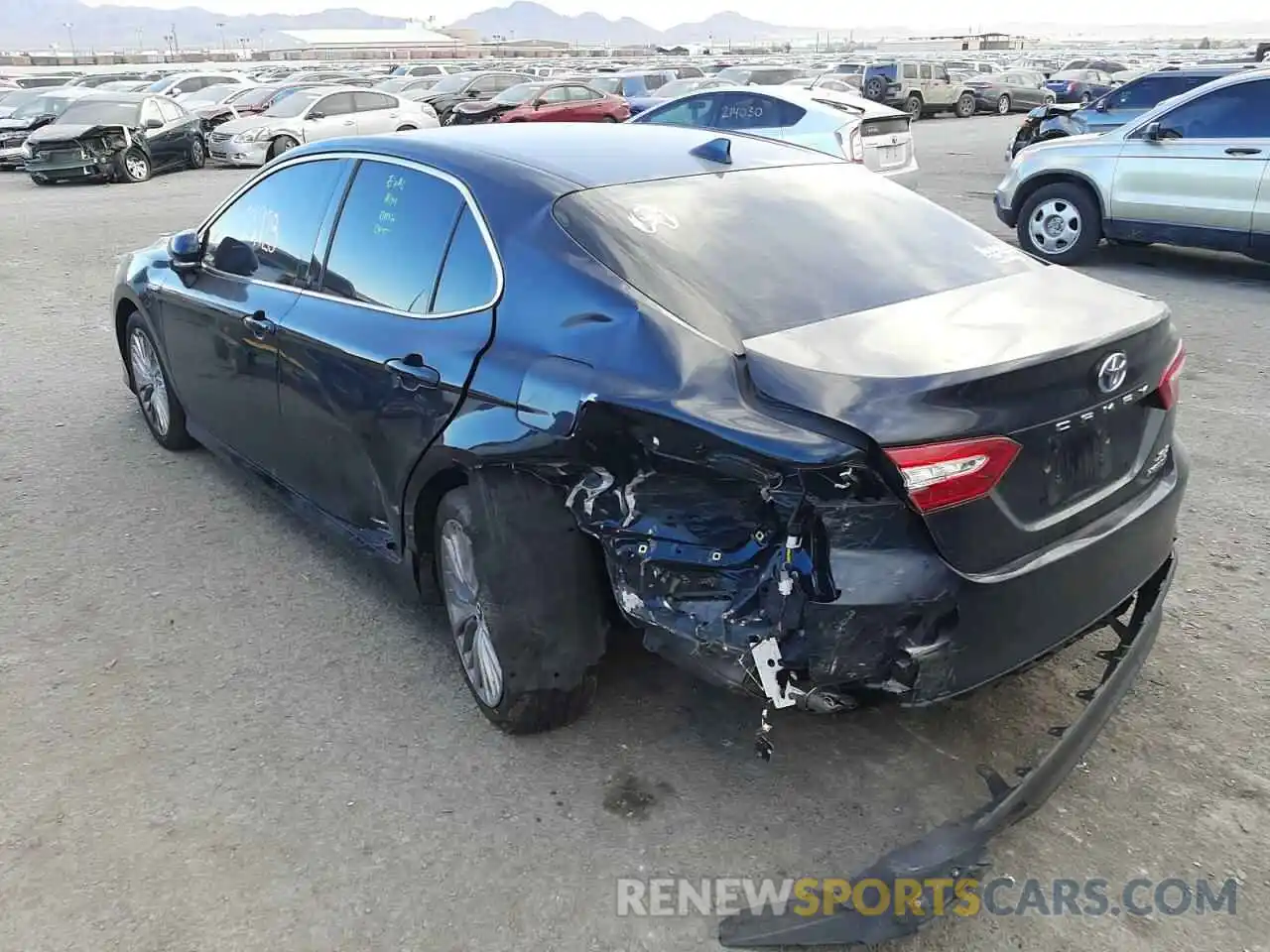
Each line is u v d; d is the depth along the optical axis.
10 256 11.53
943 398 2.45
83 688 3.52
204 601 4.09
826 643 2.49
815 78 33.16
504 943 2.53
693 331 2.75
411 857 2.79
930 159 21.92
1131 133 10.12
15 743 3.24
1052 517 2.70
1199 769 3.10
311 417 3.89
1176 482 3.15
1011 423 2.53
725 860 2.78
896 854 2.60
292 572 4.32
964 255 3.41
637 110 26.81
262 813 2.94
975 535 2.52
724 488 2.57
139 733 3.29
